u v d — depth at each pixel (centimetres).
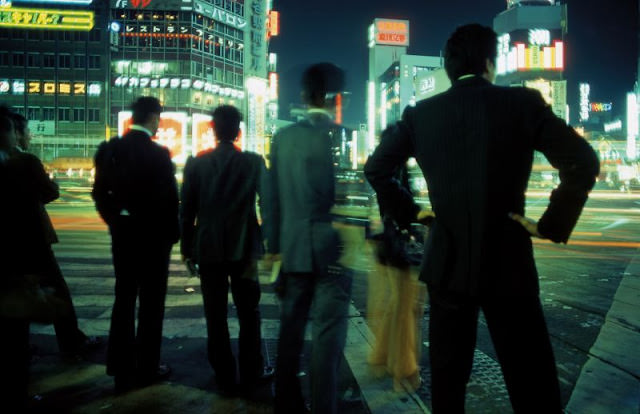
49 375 338
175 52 6706
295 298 249
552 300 559
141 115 317
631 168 6612
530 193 4506
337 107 260
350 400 302
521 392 170
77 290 582
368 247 331
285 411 249
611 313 498
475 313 178
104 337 416
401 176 322
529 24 12425
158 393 310
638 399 301
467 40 185
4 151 254
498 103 171
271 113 6219
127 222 311
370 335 423
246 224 311
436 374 180
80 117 6581
